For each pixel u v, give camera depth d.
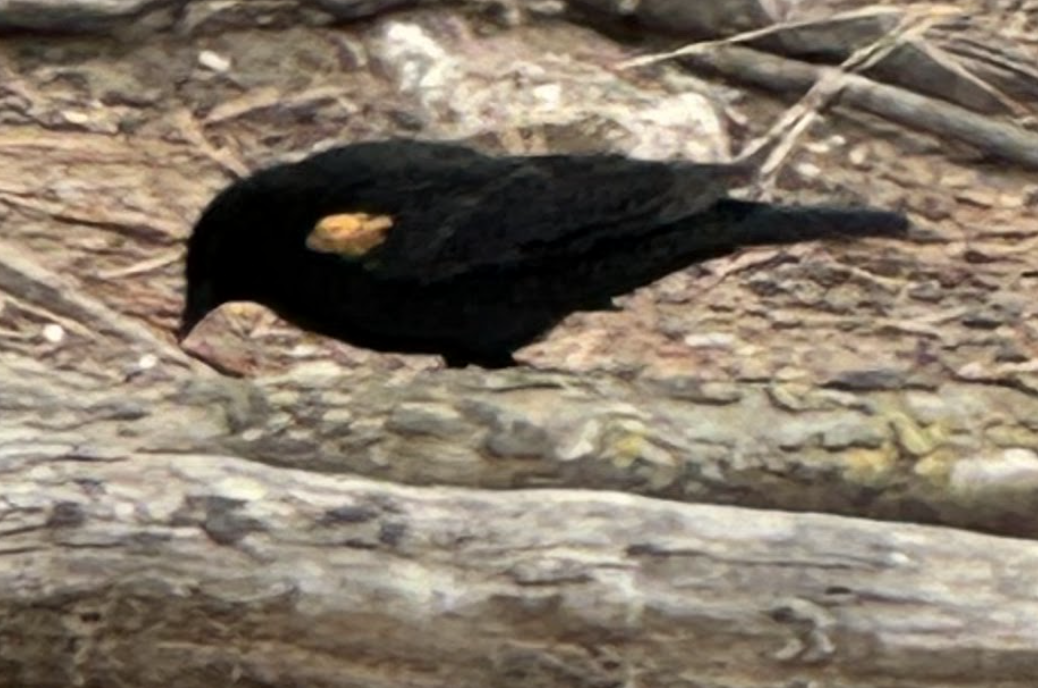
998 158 7.75
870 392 6.75
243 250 6.61
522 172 6.62
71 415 6.44
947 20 7.89
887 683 6.12
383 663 6.15
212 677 6.20
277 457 6.30
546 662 6.11
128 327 6.97
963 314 7.18
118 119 7.62
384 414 6.39
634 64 7.83
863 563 6.14
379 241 6.44
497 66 7.75
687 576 6.09
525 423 6.37
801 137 7.72
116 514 6.11
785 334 7.07
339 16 7.79
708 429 6.43
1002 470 6.39
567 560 6.09
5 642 6.14
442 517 6.16
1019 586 6.14
